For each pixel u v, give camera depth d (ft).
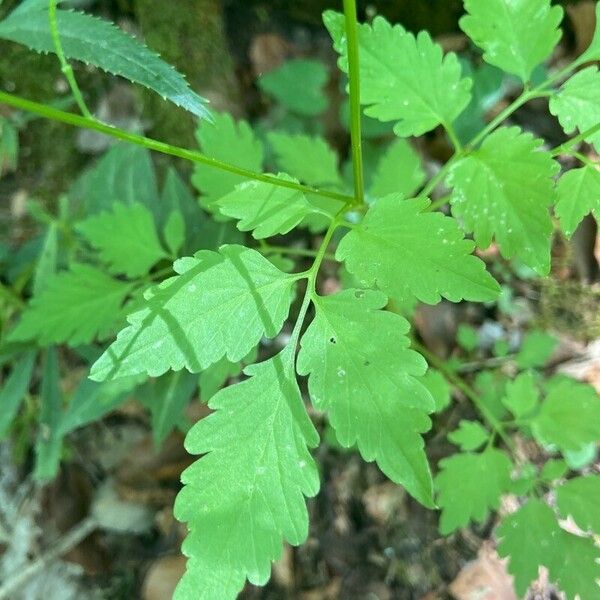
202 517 0.39
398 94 0.51
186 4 0.84
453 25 0.92
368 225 0.44
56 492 0.82
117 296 0.64
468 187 0.49
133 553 0.81
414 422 0.40
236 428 0.41
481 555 0.75
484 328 0.86
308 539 0.78
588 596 0.54
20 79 0.80
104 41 0.41
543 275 0.47
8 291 0.77
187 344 0.40
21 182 0.83
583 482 0.57
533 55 0.50
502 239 0.47
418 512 0.78
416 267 0.42
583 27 0.88
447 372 0.72
